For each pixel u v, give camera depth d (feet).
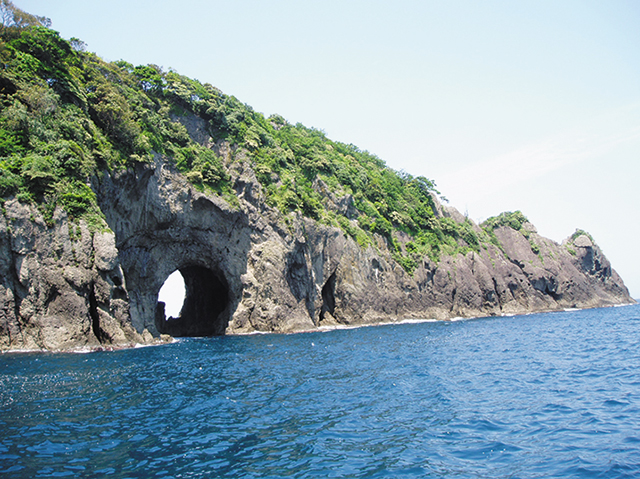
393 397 68.39
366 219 273.75
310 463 42.96
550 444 47.52
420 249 298.56
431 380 81.05
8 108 129.70
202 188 190.70
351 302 238.68
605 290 435.12
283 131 296.51
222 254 198.39
